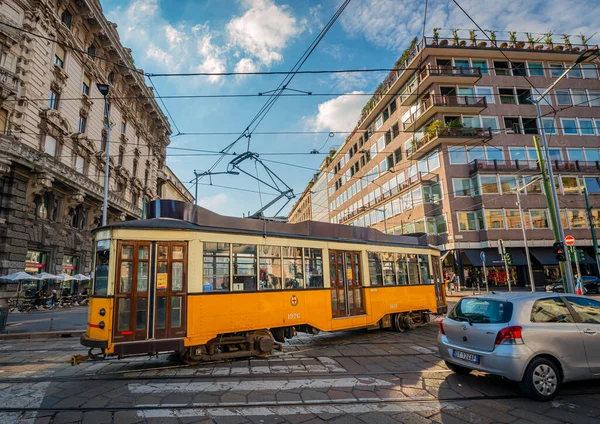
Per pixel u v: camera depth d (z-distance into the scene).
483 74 31.89
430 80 29.92
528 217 29.64
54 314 16.81
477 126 30.67
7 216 17.92
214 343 6.67
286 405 4.53
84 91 25.33
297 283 8.16
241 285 7.13
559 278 30.25
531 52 32.47
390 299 10.48
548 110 32.50
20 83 18.77
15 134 18.27
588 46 34.00
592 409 4.37
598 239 30.72
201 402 4.62
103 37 26.64
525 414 4.22
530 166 30.59
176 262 6.42
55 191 21.95
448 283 27.94
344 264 9.44
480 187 29.23
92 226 26.48
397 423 3.99
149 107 37.03
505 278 29.81
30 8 19.25
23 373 6.09
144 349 5.87
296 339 9.58
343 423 3.99
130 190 33.03
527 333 4.73
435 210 30.84
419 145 31.53
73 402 4.63
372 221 41.59
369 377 5.77
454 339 5.49
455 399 4.75
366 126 44.06
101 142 27.20
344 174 51.75
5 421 4.02
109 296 5.80
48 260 21.61
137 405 4.51
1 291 17.64
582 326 5.06
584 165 32.09
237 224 7.68
